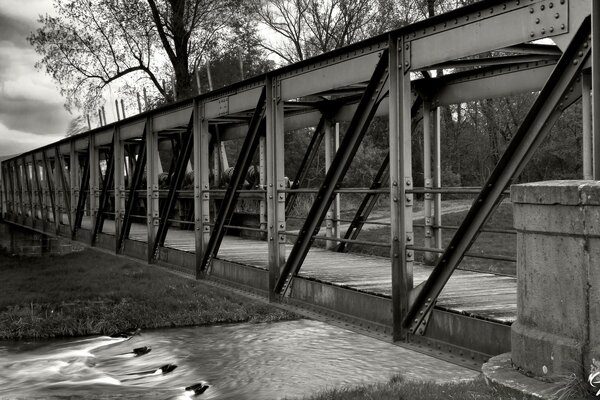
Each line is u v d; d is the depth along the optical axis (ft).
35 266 90.68
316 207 26.11
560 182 14.38
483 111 75.87
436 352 19.84
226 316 64.34
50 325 60.59
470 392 16.03
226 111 34.88
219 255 38.09
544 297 14.32
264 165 48.78
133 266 85.51
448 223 66.44
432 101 33.71
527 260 14.80
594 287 13.23
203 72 102.06
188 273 38.96
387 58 21.89
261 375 44.34
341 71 24.77
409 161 21.11
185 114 40.57
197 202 37.47
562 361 13.73
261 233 51.44
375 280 26.73
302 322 62.54
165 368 47.47
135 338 57.77
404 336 21.20
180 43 94.73
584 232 13.26
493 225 64.23
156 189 45.21
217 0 93.45
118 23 95.86
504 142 77.61
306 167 41.83
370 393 23.71
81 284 74.49
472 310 19.79
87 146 63.82
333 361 47.03
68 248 110.83
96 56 96.68
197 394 40.75
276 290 28.76
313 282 26.61
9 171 115.75
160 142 72.64
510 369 15.28
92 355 52.39
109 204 89.45
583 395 13.12
